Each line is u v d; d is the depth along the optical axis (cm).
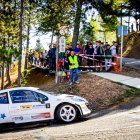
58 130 1088
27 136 1030
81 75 2109
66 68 2088
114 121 1127
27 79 3073
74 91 1772
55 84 2047
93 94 1677
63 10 2364
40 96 1277
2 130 1293
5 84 3534
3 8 2264
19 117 1251
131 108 1355
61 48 1827
